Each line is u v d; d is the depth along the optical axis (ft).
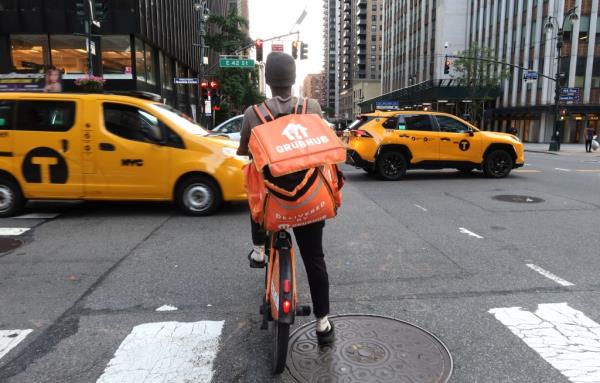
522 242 18.70
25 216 23.53
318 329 9.87
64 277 14.66
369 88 383.04
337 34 588.09
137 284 14.03
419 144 37.76
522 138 151.12
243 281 14.28
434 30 183.83
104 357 9.77
